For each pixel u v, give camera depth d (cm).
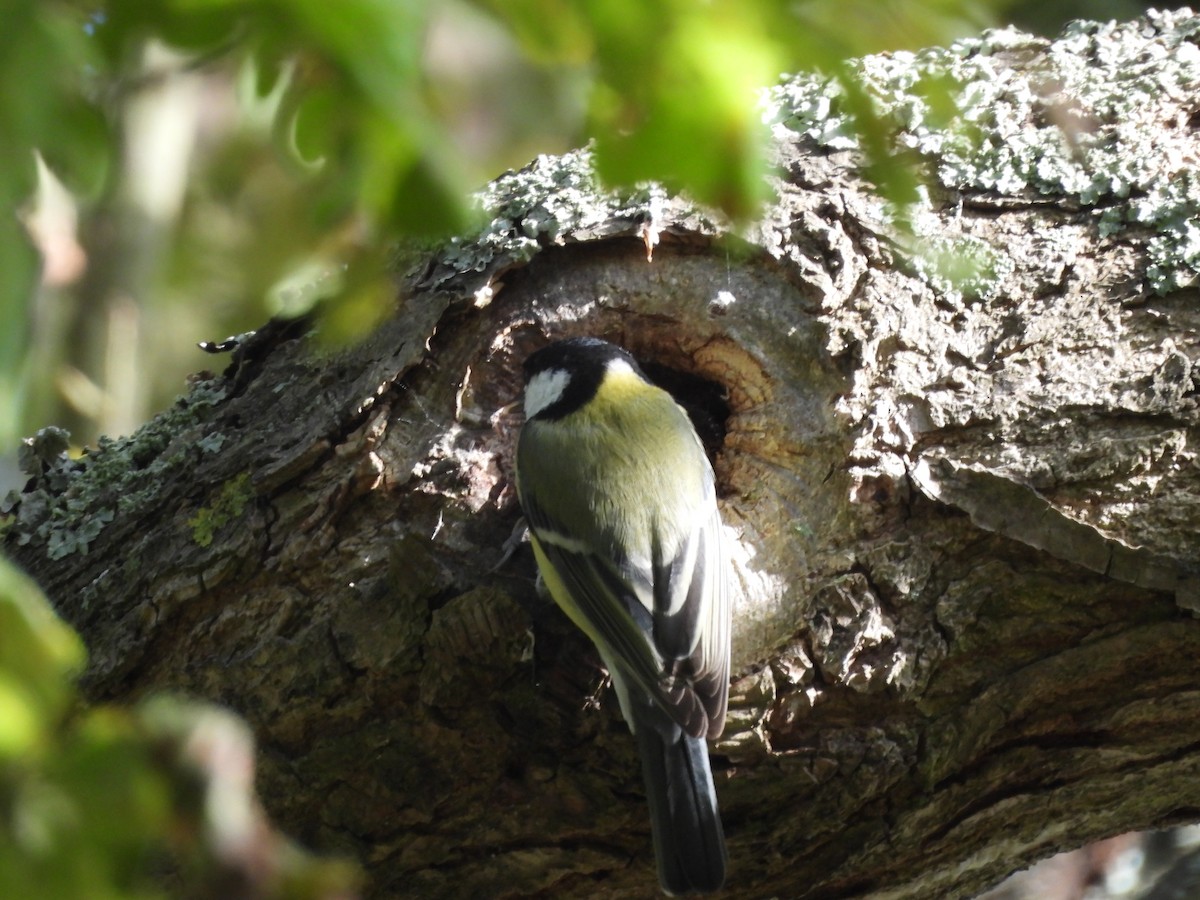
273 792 633
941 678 620
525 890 657
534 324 707
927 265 673
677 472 686
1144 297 653
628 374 742
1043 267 670
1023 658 623
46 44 281
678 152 337
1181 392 622
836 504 643
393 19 290
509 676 622
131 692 654
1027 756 641
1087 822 683
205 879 316
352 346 690
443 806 637
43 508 715
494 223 711
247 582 651
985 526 619
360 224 359
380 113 310
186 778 313
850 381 656
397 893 654
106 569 677
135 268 1220
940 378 653
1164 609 607
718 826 605
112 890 304
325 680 625
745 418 685
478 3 316
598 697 634
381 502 658
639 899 665
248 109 367
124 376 1214
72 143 290
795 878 659
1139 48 738
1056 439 627
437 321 686
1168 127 702
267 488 659
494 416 691
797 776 620
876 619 622
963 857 677
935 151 703
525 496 677
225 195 1245
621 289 710
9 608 302
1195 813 689
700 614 632
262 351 729
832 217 692
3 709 295
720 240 696
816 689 621
